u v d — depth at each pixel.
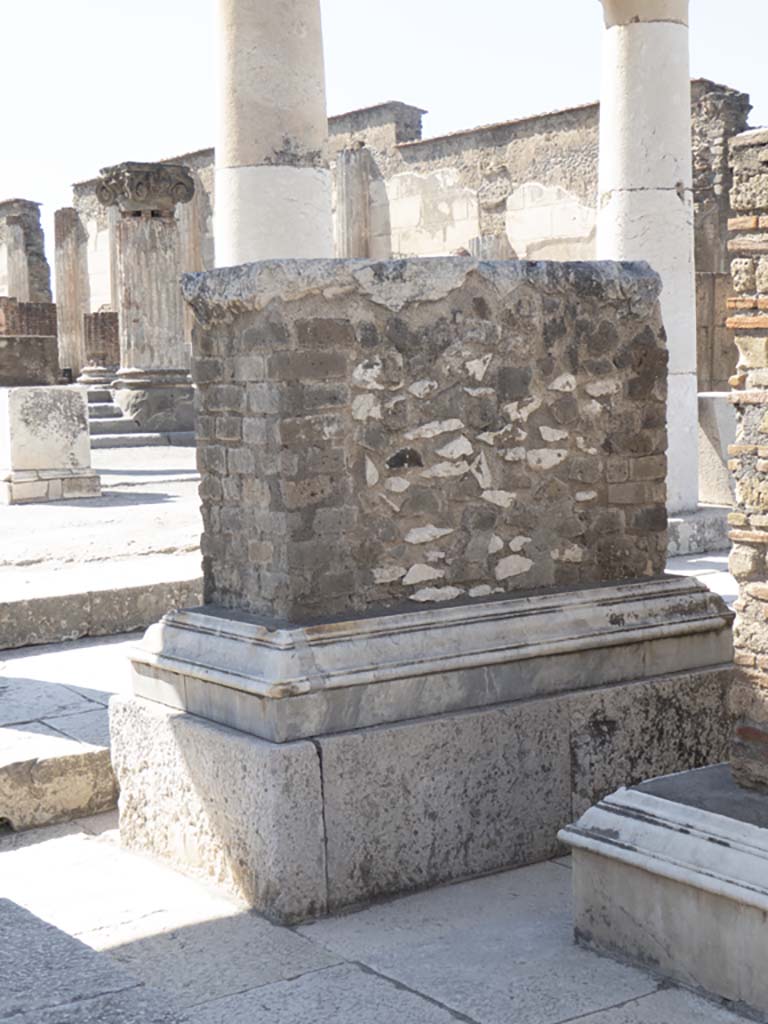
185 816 3.92
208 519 4.15
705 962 3.02
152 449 17.50
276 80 7.27
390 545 3.95
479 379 4.08
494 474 4.13
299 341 3.75
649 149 8.42
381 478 3.92
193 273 4.03
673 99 8.43
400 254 24.19
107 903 3.75
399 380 3.93
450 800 3.79
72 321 31.58
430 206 23.52
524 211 21.95
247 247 7.36
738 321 3.21
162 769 4.00
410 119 24.23
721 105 18.77
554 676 4.03
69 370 30.48
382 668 3.71
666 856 3.09
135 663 4.20
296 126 7.32
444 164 23.14
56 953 3.27
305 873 3.56
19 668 6.03
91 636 6.72
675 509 8.72
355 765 3.62
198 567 7.46
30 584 6.91
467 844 3.84
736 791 3.25
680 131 8.48
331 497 3.83
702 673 4.29
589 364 4.30
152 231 19.45
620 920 3.23
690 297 8.65
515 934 3.44
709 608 4.38
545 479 4.23
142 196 19.36
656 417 4.45
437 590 4.04
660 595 4.32
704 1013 2.95
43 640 6.57
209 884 3.84
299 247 7.37
